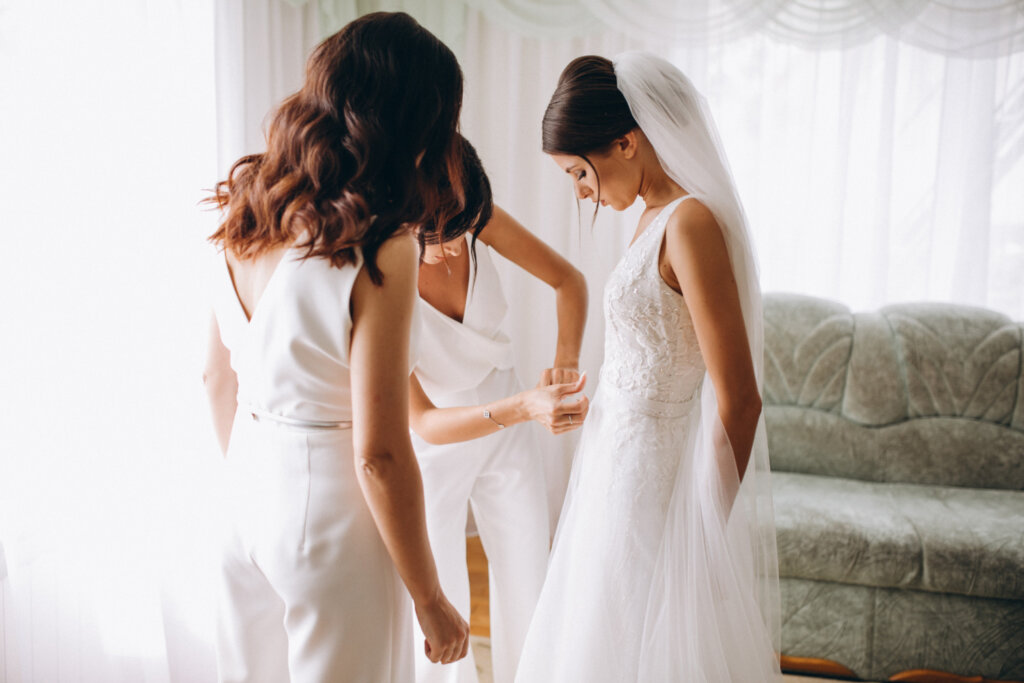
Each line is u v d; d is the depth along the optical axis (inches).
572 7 126.3
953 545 85.5
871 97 124.2
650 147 56.4
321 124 37.1
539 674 61.6
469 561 123.1
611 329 57.8
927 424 108.1
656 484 56.1
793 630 90.1
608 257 130.4
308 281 36.9
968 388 107.5
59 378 69.3
